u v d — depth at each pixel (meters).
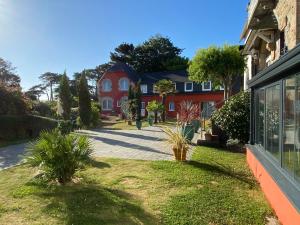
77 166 6.82
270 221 4.89
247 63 21.61
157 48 61.06
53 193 6.08
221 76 21.89
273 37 11.16
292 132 4.59
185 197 5.91
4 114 16.00
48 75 71.31
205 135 12.76
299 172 4.27
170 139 10.17
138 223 4.76
